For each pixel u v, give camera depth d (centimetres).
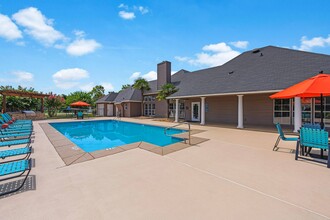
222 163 530
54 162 547
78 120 2172
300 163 523
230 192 351
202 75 1998
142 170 475
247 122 1586
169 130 1423
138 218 273
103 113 3412
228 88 1405
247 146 751
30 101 2875
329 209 292
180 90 1945
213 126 1472
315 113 1227
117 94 3616
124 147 731
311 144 532
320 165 503
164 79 2395
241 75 1493
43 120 2180
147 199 327
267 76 1266
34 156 614
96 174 448
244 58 1739
